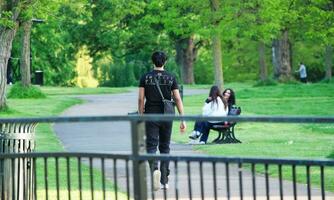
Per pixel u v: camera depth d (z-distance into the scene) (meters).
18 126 20.59
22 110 67.44
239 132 48.91
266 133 47.81
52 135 47.09
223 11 59.28
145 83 27.14
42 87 116.00
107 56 156.62
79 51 158.75
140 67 150.75
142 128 14.42
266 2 58.88
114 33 137.38
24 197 20.55
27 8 59.25
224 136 43.38
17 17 61.41
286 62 112.69
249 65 160.12
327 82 110.25
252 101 78.38
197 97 87.31
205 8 59.88
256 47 155.00
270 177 29.16
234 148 39.81
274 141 43.06
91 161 15.76
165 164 25.86
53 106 72.00
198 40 146.00
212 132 49.59
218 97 44.34
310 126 51.12
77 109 71.56
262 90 88.56
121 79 150.25
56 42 144.12
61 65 148.75
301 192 25.81
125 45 141.00
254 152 37.84
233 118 14.26
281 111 67.25
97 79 164.38
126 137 46.22
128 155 14.78
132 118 14.38
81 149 40.47
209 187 26.80
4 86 64.19
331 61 128.25
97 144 42.84
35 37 143.50
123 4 89.31
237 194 25.39
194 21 60.62
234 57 157.12
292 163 14.72
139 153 14.41
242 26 60.34
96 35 137.62
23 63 83.88
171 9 60.69
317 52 147.12
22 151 20.55
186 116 14.38
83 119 14.68
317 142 41.91
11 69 104.38
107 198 24.75
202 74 173.50
